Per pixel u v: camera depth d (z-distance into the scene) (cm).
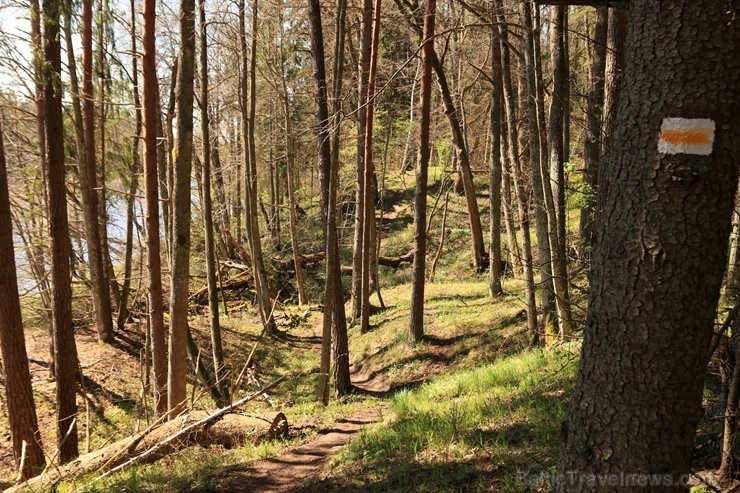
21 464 863
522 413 591
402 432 634
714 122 239
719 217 244
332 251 1107
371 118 1452
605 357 268
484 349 1244
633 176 258
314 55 1174
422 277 1389
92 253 1473
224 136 2477
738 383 337
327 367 1130
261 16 1869
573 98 1388
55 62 905
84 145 1333
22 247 1399
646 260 252
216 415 826
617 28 687
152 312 986
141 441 836
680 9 243
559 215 973
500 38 1007
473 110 2439
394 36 1914
